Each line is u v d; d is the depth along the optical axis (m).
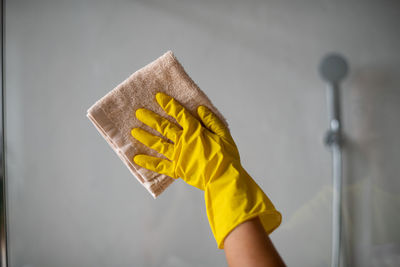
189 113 0.63
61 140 1.06
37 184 1.05
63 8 1.07
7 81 1.06
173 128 0.62
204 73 1.09
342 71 1.07
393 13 1.09
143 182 0.65
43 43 1.06
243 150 1.09
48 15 1.07
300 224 1.08
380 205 1.08
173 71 0.62
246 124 1.09
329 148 1.08
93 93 1.07
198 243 1.06
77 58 1.07
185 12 1.09
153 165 0.63
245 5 1.09
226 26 1.09
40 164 1.06
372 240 1.07
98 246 1.05
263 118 1.10
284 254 1.08
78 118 1.06
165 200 1.07
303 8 1.10
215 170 0.57
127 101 0.63
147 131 0.64
